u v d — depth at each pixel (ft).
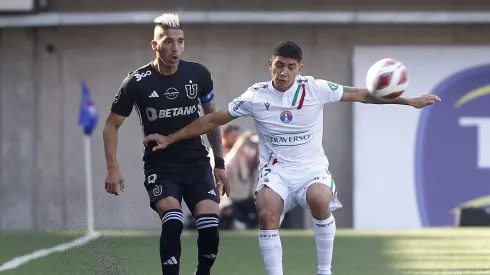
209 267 75.66
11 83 188.14
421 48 180.86
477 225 179.52
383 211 180.55
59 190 187.52
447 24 180.65
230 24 182.29
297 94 73.82
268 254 73.51
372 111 180.24
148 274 93.91
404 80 72.43
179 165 75.25
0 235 140.36
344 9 182.19
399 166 180.14
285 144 74.74
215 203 74.69
